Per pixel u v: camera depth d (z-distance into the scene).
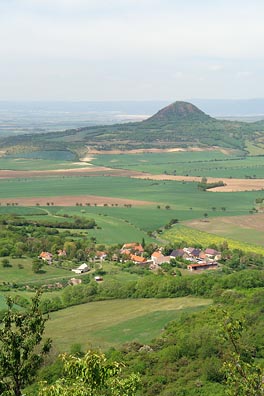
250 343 80.88
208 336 90.75
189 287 144.00
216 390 71.25
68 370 31.09
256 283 141.12
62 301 145.00
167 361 86.00
